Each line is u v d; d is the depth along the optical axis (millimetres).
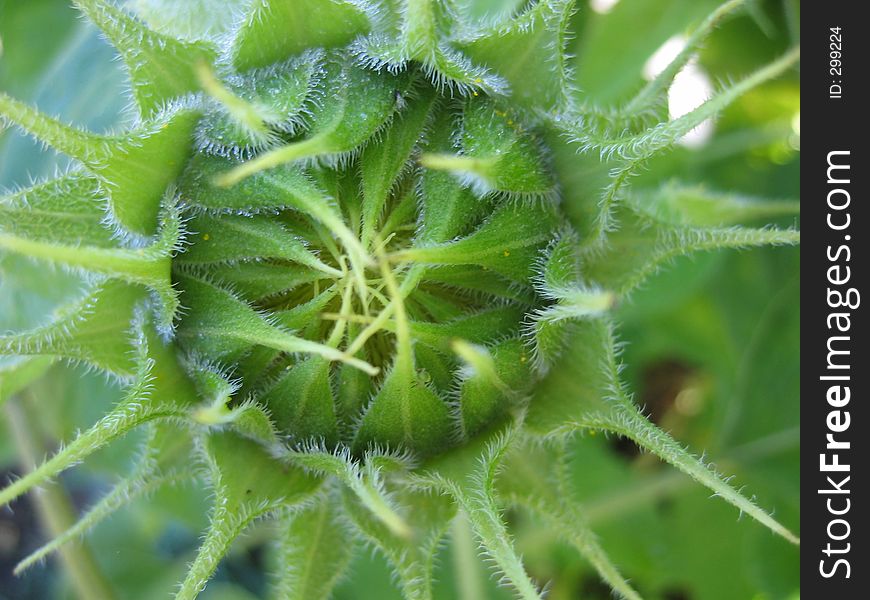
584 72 237
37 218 171
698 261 233
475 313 172
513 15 204
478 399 173
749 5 233
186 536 245
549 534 237
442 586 237
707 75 250
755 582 238
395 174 169
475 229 171
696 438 263
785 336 235
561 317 168
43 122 162
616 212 178
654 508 244
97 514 177
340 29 172
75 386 215
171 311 169
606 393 173
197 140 171
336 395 172
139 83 172
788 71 246
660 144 167
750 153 257
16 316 197
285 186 167
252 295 171
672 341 258
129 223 171
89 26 212
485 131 172
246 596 237
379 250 164
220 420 162
